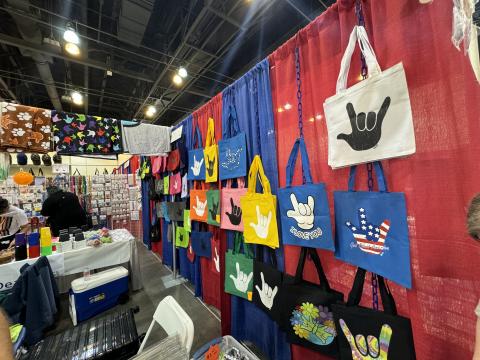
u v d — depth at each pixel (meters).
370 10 0.84
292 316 1.11
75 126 1.94
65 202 2.95
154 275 3.00
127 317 1.56
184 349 0.88
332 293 0.99
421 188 0.71
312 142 1.10
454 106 0.65
